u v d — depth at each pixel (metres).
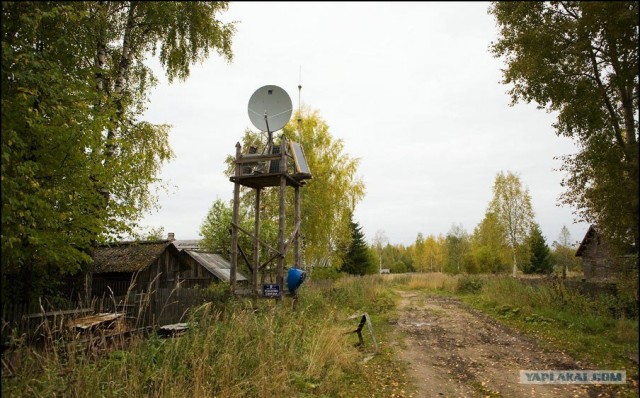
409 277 38.41
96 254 15.01
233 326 7.34
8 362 5.03
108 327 7.16
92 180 8.12
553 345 10.23
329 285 19.83
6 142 5.27
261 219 23.56
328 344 8.30
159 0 11.16
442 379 7.72
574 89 8.86
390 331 12.62
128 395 5.16
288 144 12.38
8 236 5.41
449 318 15.23
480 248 40.00
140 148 12.15
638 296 8.90
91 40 8.77
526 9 8.69
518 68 9.16
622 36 6.97
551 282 15.96
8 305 6.16
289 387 6.26
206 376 5.91
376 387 7.15
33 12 6.17
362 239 45.31
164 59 12.68
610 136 8.91
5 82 5.68
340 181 25.53
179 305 9.82
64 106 6.79
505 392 6.92
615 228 8.91
